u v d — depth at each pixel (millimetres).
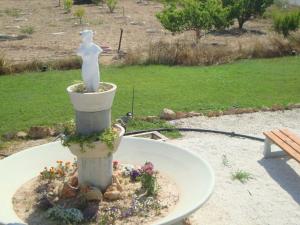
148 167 6121
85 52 5512
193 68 15000
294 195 6809
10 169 6570
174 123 10117
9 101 11414
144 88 12609
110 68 14961
